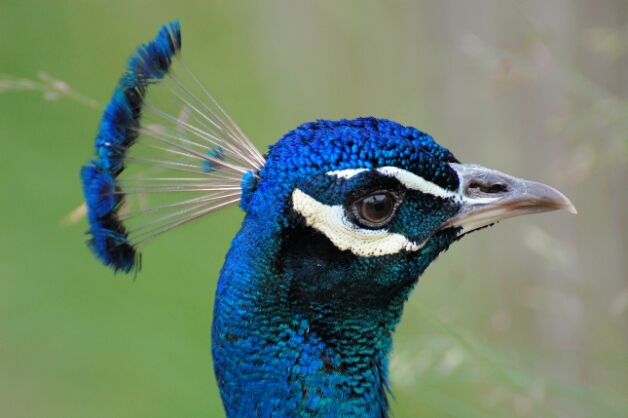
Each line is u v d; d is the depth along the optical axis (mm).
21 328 11086
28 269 11547
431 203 5379
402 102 11117
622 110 7043
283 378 5262
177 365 10555
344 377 5352
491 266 9258
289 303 5250
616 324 8398
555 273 8789
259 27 14164
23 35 14375
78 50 14227
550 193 5473
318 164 5180
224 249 11086
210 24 14820
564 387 7629
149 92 5820
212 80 13539
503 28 9133
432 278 9336
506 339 9047
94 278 11586
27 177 12383
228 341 5305
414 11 10781
